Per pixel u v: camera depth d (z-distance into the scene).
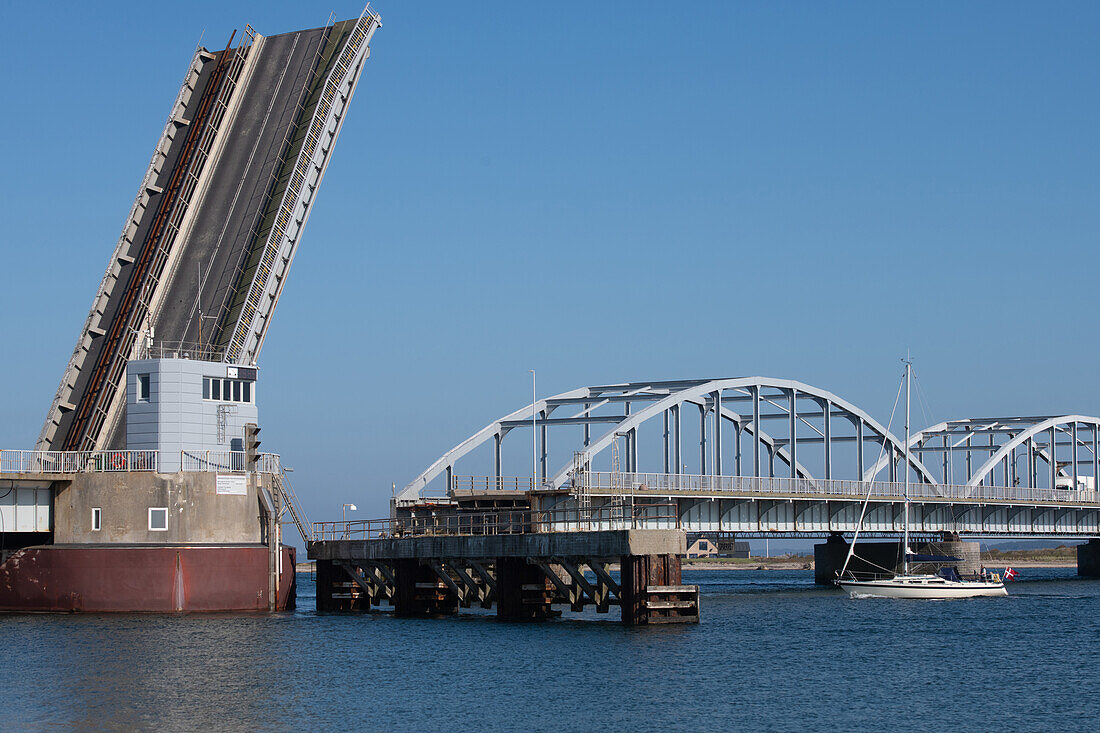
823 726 43.72
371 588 77.00
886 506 117.19
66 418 73.31
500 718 43.78
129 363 70.44
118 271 73.19
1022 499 131.25
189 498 69.38
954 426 145.50
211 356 72.56
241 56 73.88
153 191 73.38
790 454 110.25
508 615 68.75
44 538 72.31
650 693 48.31
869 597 103.25
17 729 41.62
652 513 92.50
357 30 72.69
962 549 121.38
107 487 69.25
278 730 41.84
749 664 56.00
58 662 53.34
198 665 53.25
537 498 84.38
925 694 50.00
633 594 63.53
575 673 52.06
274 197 72.69
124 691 47.62
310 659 55.19
